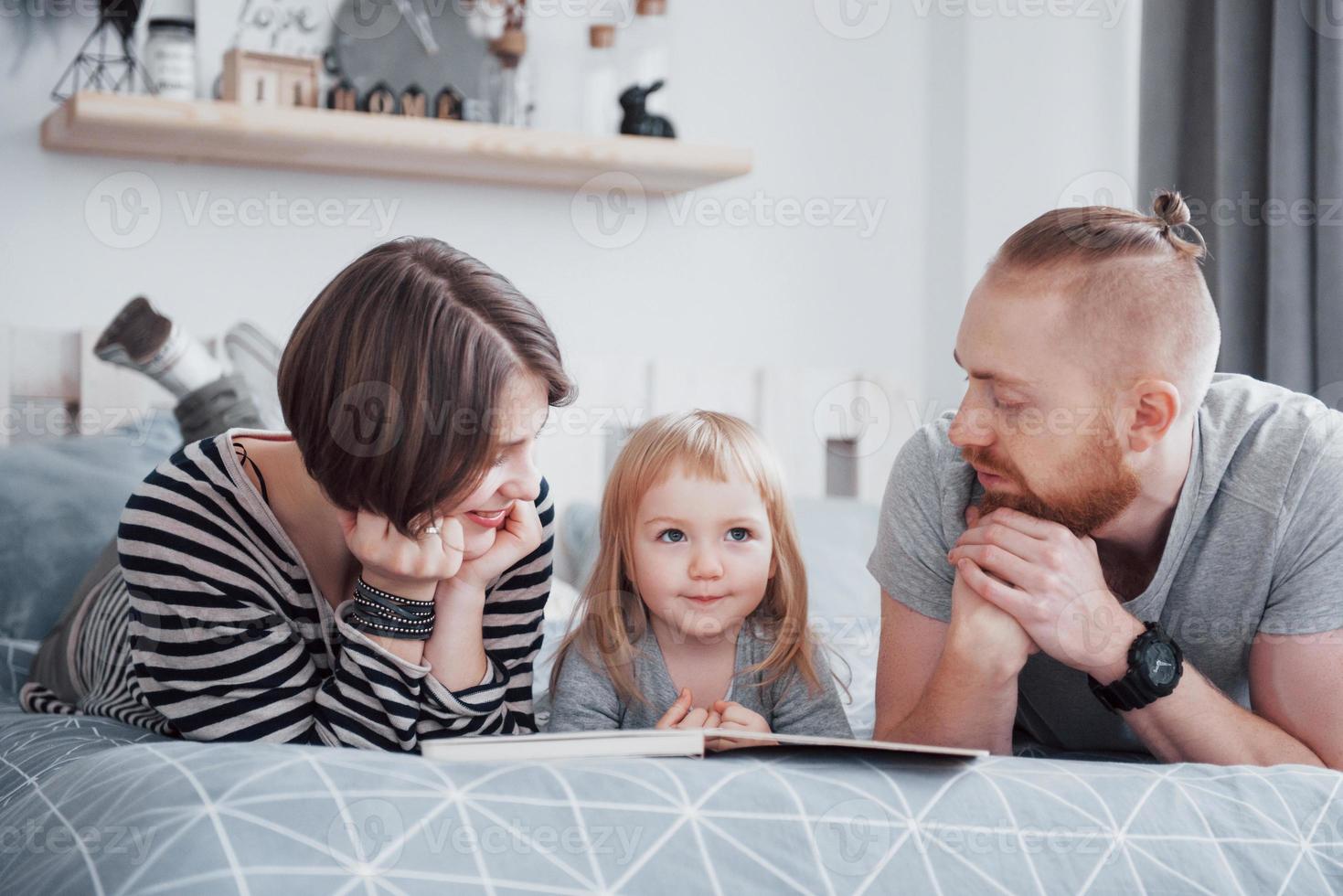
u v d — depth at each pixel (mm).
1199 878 708
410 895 604
